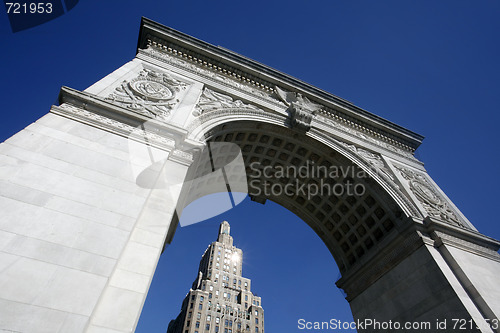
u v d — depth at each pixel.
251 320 82.31
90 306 5.14
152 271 6.48
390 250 14.83
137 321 5.64
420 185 17.72
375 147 19.34
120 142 9.12
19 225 5.81
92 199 7.04
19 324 4.51
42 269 5.33
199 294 80.69
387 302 13.92
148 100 12.41
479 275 12.09
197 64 17.86
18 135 7.71
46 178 6.97
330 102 20.14
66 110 9.25
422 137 22.00
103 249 6.12
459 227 14.15
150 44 17.17
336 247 19.27
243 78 18.70
